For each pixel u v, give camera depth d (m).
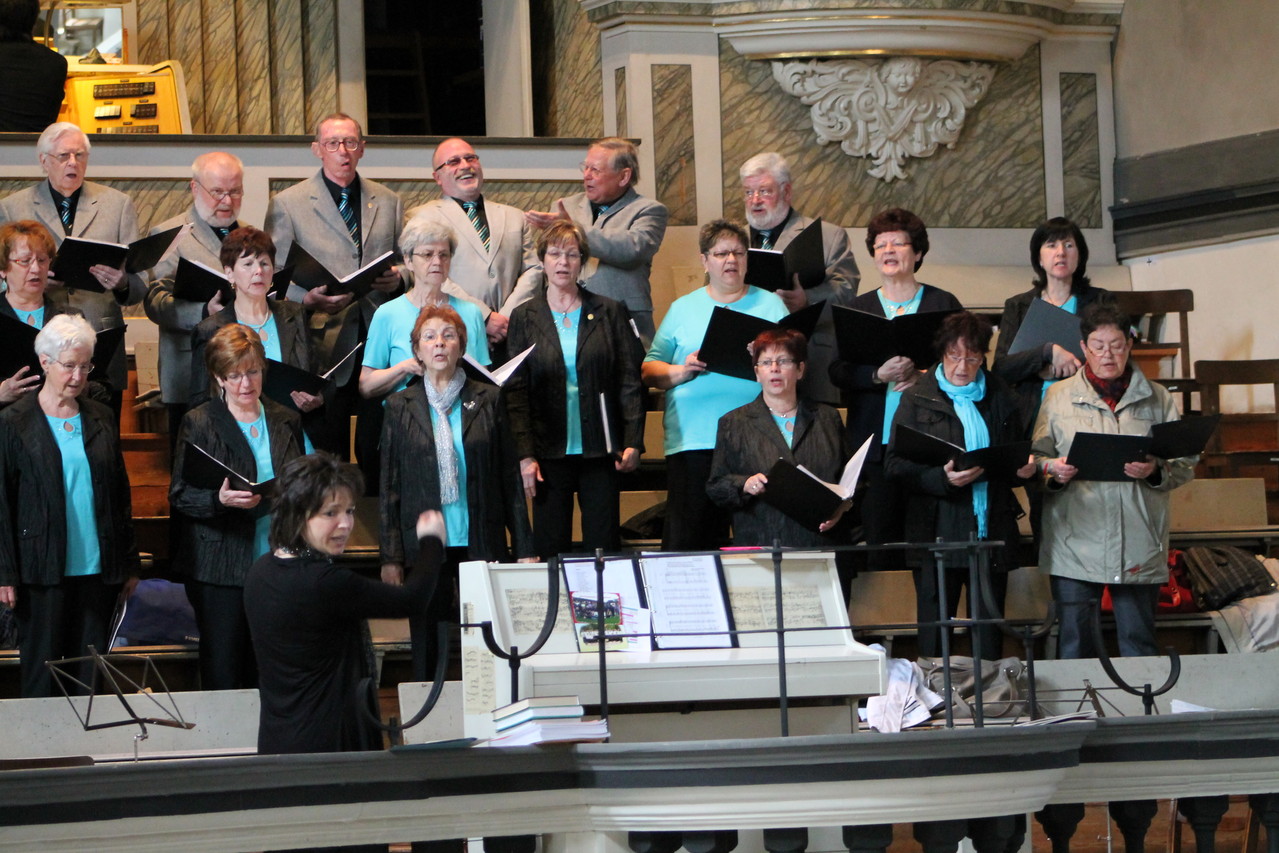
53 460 13.54
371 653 11.23
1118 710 13.78
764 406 14.67
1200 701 14.64
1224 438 20.94
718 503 14.47
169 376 16.16
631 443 15.57
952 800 10.47
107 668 12.03
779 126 23.47
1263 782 11.65
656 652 11.46
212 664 13.64
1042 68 24.50
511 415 15.17
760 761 10.27
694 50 23.23
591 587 11.63
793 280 16.33
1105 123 24.75
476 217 17.66
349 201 17.39
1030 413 16.33
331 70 24.92
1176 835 12.72
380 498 13.86
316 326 17.41
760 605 11.91
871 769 10.31
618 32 23.14
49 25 23.58
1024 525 18.59
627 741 11.46
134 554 14.12
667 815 10.42
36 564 13.41
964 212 24.09
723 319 14.79
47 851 9.21
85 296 16.16
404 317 15.30
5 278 15.21
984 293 23.81
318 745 10.34
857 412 15.93
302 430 14.44
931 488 14.50
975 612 11.34
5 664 15.05
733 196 23.30
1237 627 17.36
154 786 9.37
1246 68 23.00
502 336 16.20
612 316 15.64
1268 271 22.67
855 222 23.69
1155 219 24.16
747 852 11.09
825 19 22.81
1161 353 22.05
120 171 20.88
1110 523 14.88
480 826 10.34
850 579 14.77
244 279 15.20
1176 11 23.89
